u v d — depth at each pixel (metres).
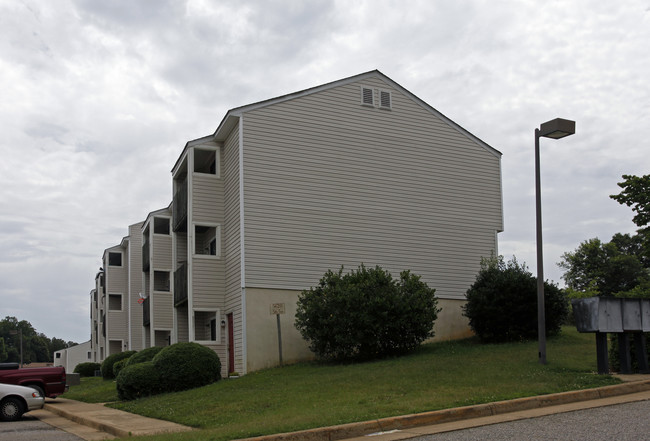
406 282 21.02
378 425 9.63
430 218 24.70
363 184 23.64
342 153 23.47
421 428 9.61
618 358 14.41
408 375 14.82
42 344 129.50
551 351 17.69
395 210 24.05
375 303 19.61
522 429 8.96
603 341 13.65
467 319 24.69
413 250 24.09
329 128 23.42
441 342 23.08
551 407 10.80
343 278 20.58
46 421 14.94
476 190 25.94
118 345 44.62
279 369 19.72
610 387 11.84
